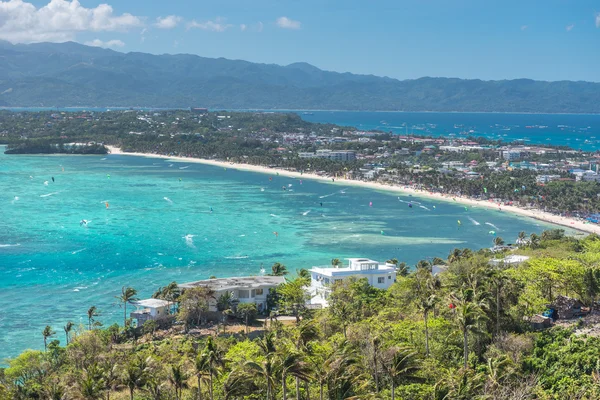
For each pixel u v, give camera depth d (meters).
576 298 157.88
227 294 191.88
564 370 110.56
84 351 156.00
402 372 102.00
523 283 155.25
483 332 116.19
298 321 176.38
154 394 116.88
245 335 164.62
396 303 171.12
